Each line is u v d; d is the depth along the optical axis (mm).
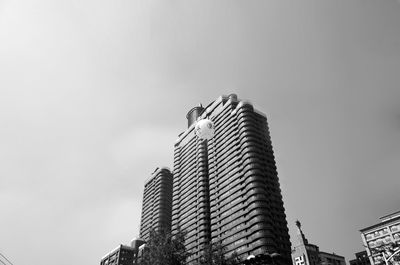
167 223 176500
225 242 113750
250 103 141500
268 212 106438
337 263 107000
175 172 174000
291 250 104688
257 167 117438
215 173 137625
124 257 153750
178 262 44094
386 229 106688
